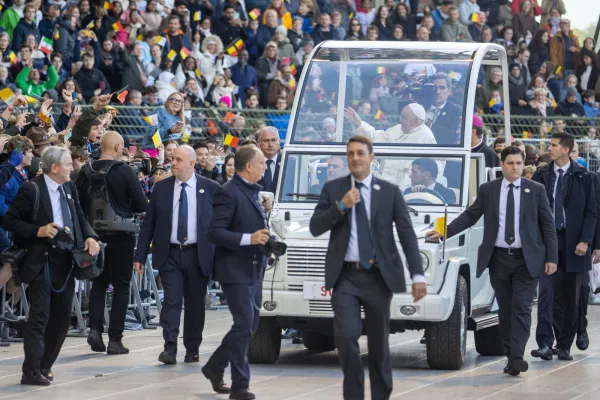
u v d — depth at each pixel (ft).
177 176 42.86
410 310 40.22
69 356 45.01
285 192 45.80
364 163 31.14
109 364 42.83
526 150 66.08
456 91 46.11
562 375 40.78
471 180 46.16
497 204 41.01
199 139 74.90
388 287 30.71
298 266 41.19
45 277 37.93
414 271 30.91
